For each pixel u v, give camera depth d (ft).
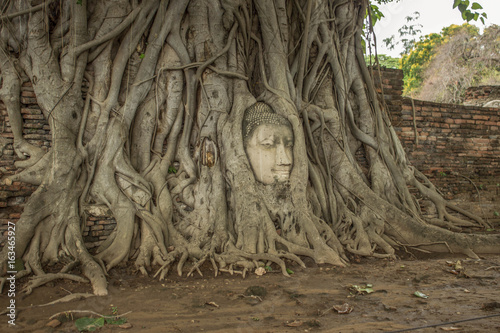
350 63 24.73
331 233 19.48
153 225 17.65
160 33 19.90
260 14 22.03
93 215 17.42
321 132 22.84
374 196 21.61
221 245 18.34
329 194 21.95
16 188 16.98
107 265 16.38
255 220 18.60
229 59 21.15
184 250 17.49
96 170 17.99
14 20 17.78
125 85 19.60
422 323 10.88
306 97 23.24
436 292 13.92
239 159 19.57
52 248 15.98
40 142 17.83
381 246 20.08
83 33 18.45
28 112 17.76
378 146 23.97
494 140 29.27
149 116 19.75
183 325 11.19
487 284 14.89
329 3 24.32
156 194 18.66
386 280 15.57
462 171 28.40
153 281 15.58
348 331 10.48
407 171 24.66
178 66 20.17
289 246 18.44
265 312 12.18
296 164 20.35
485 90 38.65
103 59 18.93
